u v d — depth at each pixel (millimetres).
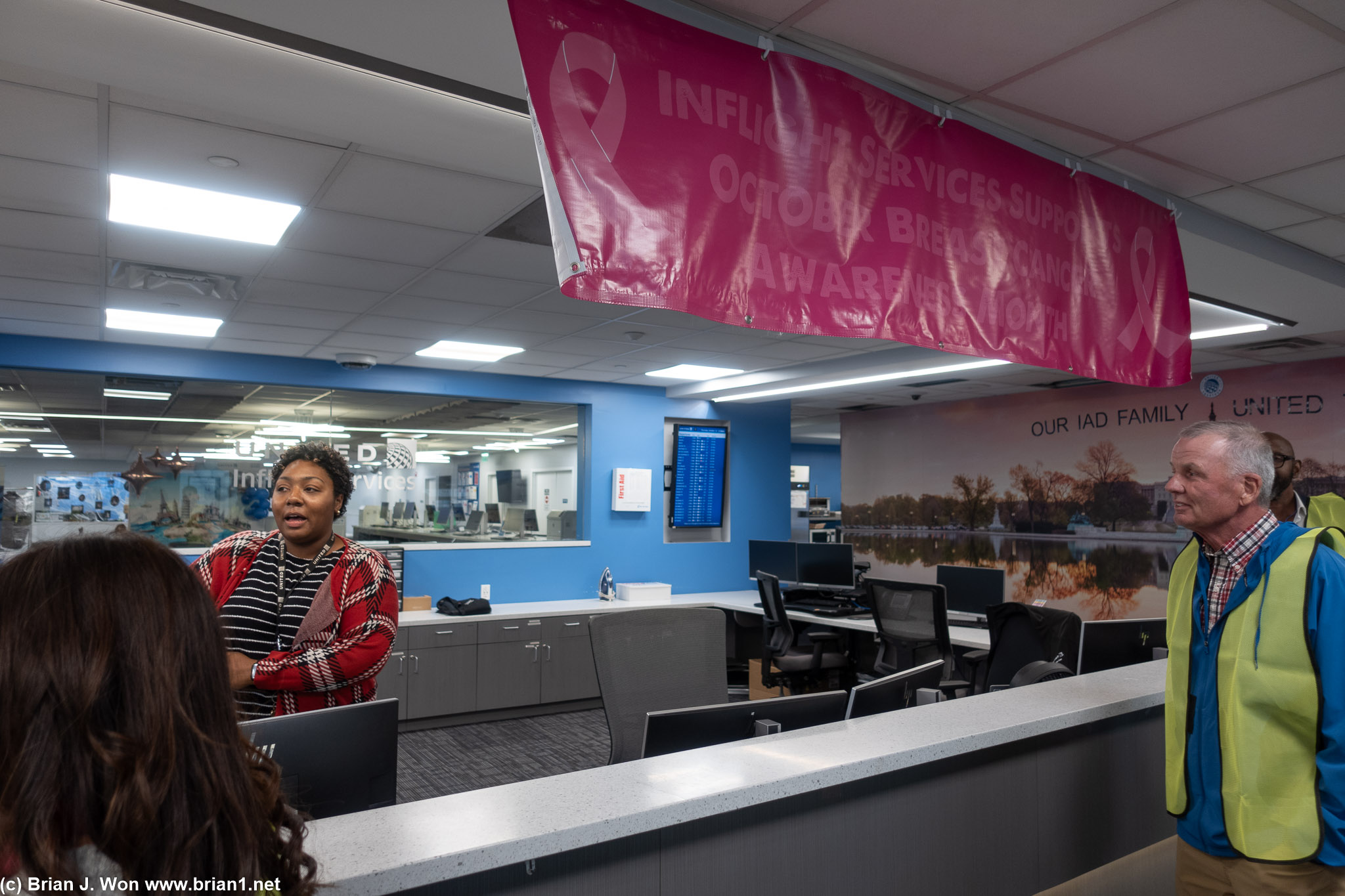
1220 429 1613
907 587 4895
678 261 1672
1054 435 7812
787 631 5664
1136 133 2582
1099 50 2129
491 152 2410
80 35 1749
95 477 5281
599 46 1632
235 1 1621
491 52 1824
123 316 4457
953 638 4898
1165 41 2082
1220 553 1637
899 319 2051
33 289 3904
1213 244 3270
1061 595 7684
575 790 1244
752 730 1669
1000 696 1939
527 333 4996
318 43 1791
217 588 1911
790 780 1316
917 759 1492
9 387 5125
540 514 6793
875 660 6094
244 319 4562
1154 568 7031
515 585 6520
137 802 502
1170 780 1675
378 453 6176
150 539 602
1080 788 1910
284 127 2322
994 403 8352
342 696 1883
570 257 1539
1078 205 2615
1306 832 1412
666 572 7246
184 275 3719
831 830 1436
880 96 2096
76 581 537
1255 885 1470
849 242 1975
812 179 1922
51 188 2727
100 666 514
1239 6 1932
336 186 2736
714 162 1757
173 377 5371
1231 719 1521
